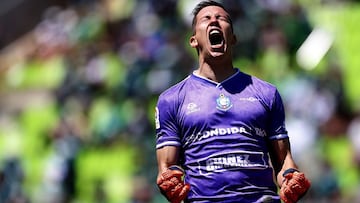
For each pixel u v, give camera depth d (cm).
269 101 1642
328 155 4441
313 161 4212
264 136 1636
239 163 1600
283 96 4816
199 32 1662
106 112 5097
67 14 6775
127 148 4819
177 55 5253
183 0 5781
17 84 6400
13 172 4894
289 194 1579
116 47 5781
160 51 5359
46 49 6544
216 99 1631
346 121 4722
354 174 4347
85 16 6588
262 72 5109
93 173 4850
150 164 4550
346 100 4928
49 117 5656
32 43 6756
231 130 1612
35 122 5681
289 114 4644
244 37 5262
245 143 1609
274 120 1647
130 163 4738
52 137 5144
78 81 5575
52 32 6712
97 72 5566
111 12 6397
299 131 4444
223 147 1606
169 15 5825
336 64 5225
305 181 1587
